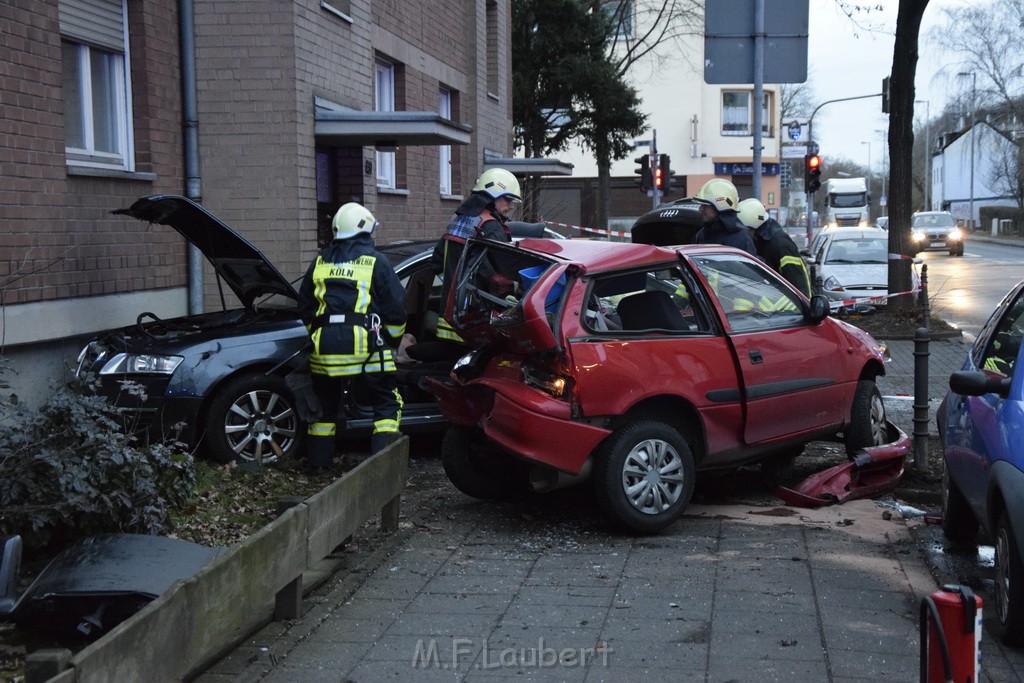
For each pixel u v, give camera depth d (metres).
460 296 6.75
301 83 11.27
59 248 8.55
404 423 8.30
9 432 5.23
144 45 10.03
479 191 7.57
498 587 5.39
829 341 7.30
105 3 9.58
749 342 6.76
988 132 61.00
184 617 3.64
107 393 7.50
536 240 6.78
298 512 4.71
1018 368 5.18
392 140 12.23
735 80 10.58
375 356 7.24
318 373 7.29
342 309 7.20
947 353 14.98
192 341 7.70
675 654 4.47
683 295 6.64
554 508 7.02
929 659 3.12
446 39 17.88
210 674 4.29
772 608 5.01
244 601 4.15
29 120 8.17
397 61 15.30
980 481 5.16
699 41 49.94
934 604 3.07
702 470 6.79
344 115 11.59
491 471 7.02
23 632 4.59
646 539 6.25
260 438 7.84
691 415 6.61
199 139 11.10
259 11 10.99
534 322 5.95
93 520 5.38
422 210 16.52
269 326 8.02
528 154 29.28
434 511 6.98
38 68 8.28
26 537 5.30
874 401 7.81
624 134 30.11
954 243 41.44
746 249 8.93
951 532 6.18
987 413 5.22
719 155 51.44
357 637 4.71
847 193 54.59
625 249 6.48
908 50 17.17
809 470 8.10
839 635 4.66
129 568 4.50
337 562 5.63
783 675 4.23
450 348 8.34
